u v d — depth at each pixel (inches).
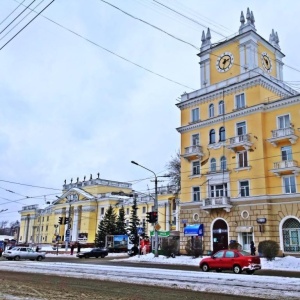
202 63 1734.7
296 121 1352.1
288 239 1304.1
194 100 1685.5
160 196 2800.2
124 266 1074.7
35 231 3914.9
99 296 466.3
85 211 3289.9
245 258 840.3
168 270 877.2
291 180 1334.9
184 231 1590.8
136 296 470.0
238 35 1590.8
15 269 936.9
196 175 1615.4
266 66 1625.2
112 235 2539.4
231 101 1551.4
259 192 1386.6
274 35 1729.8
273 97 1523.1
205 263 917.2
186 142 1699.1
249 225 1390.3
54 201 3646.7
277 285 580.4
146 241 1834.4
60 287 559.8
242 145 1443.2
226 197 1454.2
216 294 496.7
